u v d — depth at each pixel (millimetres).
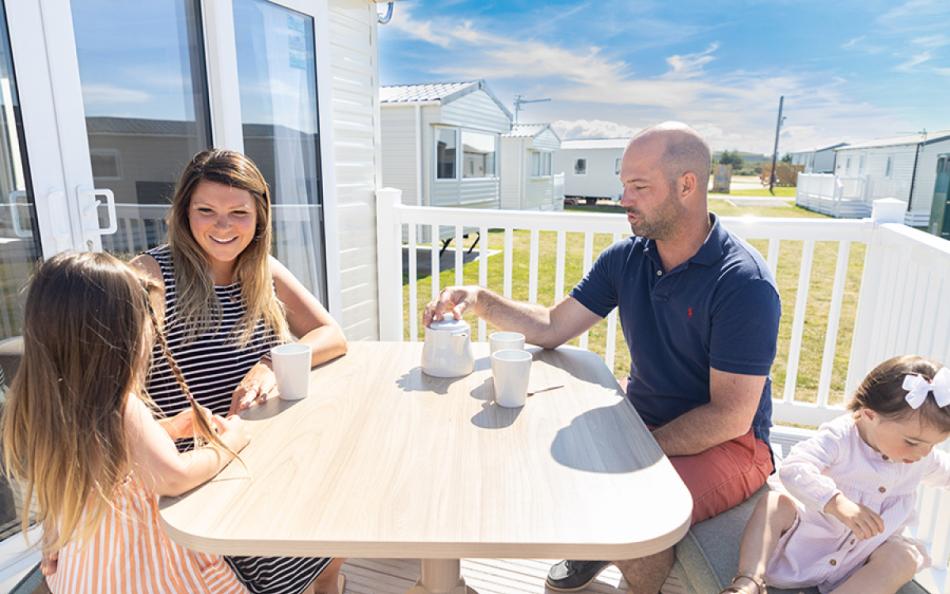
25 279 1812
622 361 4824
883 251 2570
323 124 3186
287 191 3021
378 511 898
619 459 1070
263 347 1575
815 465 1320
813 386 4277
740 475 1472
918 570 1269
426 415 1248
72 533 965
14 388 980
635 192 1521
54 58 1819
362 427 1188
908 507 1335
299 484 974
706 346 1542
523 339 1527
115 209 2119
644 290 1662
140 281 1099
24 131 1768
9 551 1775
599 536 850
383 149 12125
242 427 1122
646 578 1419
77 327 936
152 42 2223
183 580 1053
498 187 16250
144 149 2225
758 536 1302
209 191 1438
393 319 3908
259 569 1263
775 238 2732
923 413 1222
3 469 1709
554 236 12812
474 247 11555
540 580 1811
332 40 3311
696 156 1470
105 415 938
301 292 1738
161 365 1402
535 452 1093
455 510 903
